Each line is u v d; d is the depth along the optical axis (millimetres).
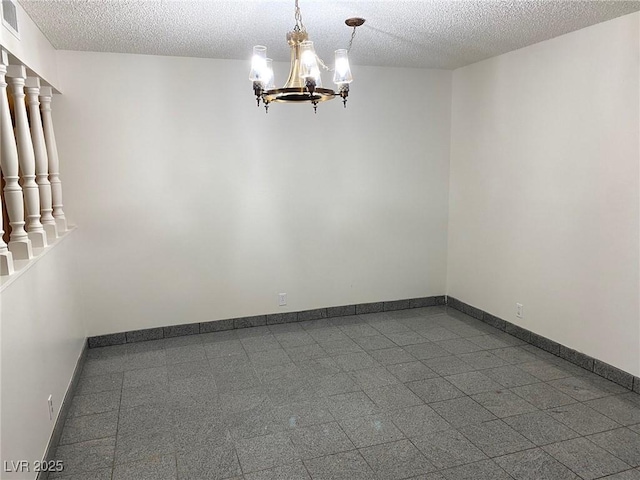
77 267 3811
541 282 3859
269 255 4504
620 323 3197
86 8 2660
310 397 3131
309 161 4496
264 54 2318
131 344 4117
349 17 2965
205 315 4375
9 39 2293
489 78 4297
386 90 4648
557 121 3596
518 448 2527
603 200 3262
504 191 4211
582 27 3283
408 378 3395
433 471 2350
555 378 3352
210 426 2787
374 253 4875
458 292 5020
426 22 3111
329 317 4809
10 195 2365
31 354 2256
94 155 3863
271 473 2352
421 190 4938
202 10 2758
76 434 2717
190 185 4156
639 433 2648
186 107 4055
